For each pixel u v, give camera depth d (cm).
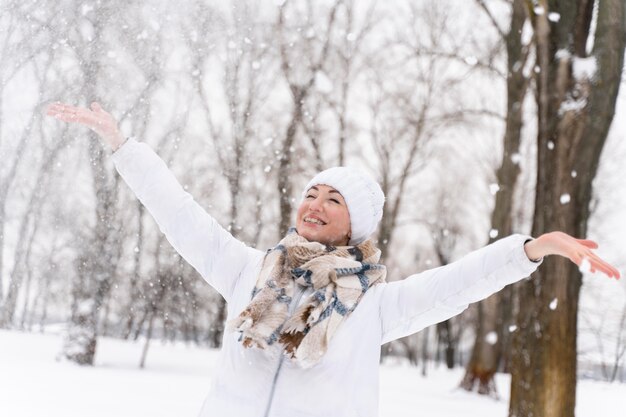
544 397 648
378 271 193
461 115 1720
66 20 310
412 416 872
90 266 712
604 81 682
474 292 179
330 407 171
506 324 2112
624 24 686
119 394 698
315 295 177
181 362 1274
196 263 200
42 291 1085
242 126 655
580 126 680
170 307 648
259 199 711
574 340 661
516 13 1404
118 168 199
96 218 571
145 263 630
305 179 899
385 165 2205
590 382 1664
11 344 1059
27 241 544
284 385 172
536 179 710
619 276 154
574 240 168
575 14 704
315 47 1053
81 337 1033
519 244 175
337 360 174
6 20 305
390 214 2217
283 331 173
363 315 184
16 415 504
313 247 189
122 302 861
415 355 3647
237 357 180
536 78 719
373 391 180
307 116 997
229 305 194
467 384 1534
